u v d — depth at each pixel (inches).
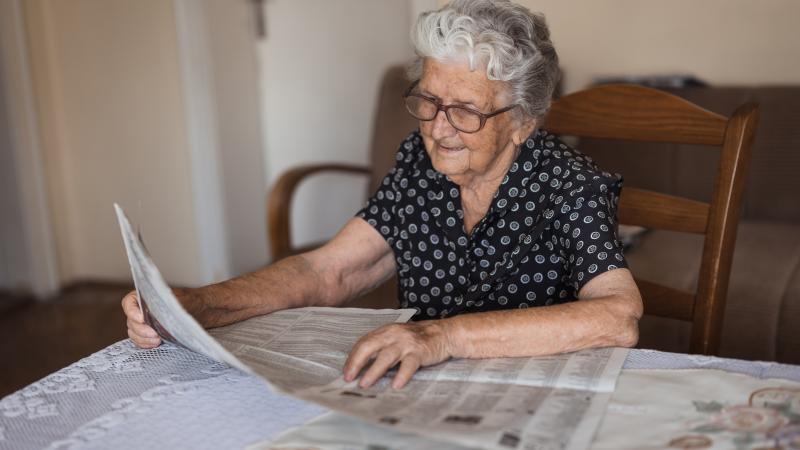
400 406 29.9
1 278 129.4
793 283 70.7
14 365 102.7
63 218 131.0
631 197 52.5
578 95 55.6
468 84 39.7
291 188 89.8
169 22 117.7
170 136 122.7
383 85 99.3
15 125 121.4
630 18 96.5
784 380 31.6
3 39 118.0
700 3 94.0
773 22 91.6
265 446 28.3
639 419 28.9
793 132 85.0
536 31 41.4
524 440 27.0
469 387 31.9
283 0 129.3
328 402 29.8
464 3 40.2
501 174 44.8
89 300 125.7
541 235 44.0
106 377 34.6
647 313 52.1
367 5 125.2
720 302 50.0
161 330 35.4
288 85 133.0
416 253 48.2
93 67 123.6
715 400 30.1
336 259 48.0
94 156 127.9
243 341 37.5
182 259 128.1
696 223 50.2
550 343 35.3
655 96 52.5
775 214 87.2
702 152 87.5
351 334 38.1
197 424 30.2
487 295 45.9
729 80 95.3
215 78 122.2
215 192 124.4
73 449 28.8
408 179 48.5
